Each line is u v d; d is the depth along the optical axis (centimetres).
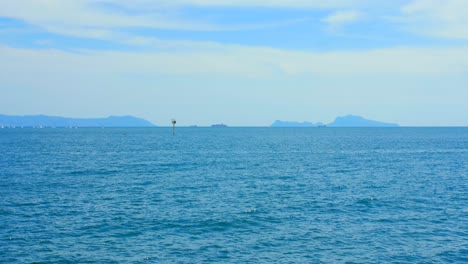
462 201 4112
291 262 2512
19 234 2969
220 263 2491
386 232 3078
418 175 5972
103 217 3441
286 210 3722
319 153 10056
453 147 12362
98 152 10062
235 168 6806
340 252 2672
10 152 9662
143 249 2705
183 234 3014
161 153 9900
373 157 8925
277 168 6812
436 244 2819
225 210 3706
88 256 2573
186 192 4562
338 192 4581
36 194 4375
